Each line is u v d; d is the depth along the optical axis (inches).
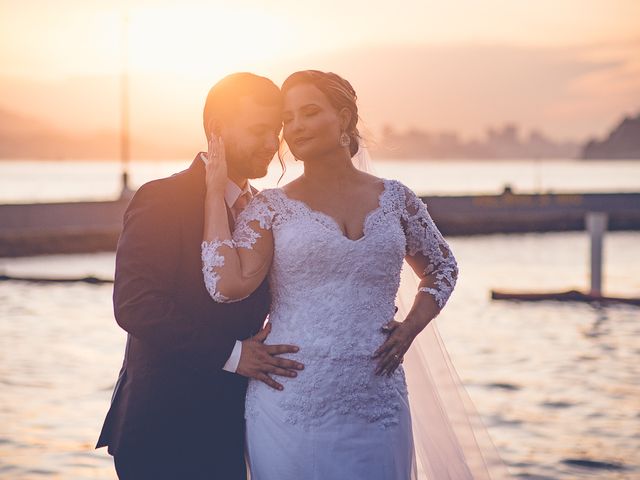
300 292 111.0
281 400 111.3
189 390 116.6
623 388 294.8
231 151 118.0
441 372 127.0
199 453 118.0
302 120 112.0
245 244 111.3
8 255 904.3
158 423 116.5
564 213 1310.3
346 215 112.7
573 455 218.5
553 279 670.5
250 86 116.8
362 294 111.2
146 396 116.7
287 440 110.9
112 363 335.0
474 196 1302.9
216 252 110.7
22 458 213.0
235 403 118.3
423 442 126.8
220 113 118.1
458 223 1233.4
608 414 259.6
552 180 3631.9
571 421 251.6
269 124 117.3
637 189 2640.3
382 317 113.0
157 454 117.2
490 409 265.9
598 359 347.9
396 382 115.9
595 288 542.9
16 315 466.6
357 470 110.6
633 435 236.8
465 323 443.8
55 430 238.8
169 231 115.3
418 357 127.2
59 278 614.5
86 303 513.3
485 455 127.5
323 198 113.1
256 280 111.0
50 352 357.7
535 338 397.4
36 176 4018.2
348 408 110.5
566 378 311.1
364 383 110.9
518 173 5093.5
